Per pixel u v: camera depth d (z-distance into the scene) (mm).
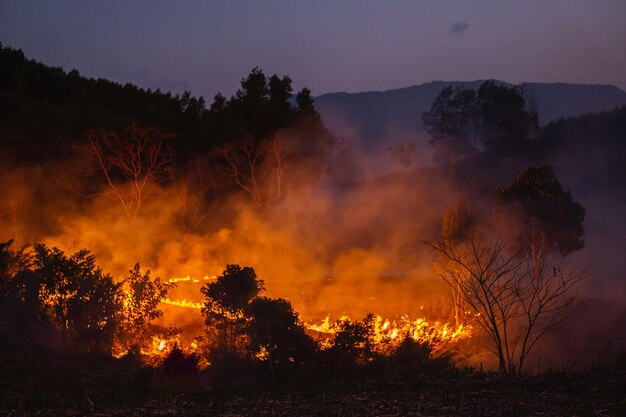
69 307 14406
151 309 15266
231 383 11438
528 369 15492
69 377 11484
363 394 8375
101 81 51438
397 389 8602
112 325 14539
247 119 47156
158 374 11820
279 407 8086
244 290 13008
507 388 8180
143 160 40125
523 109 70812
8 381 10758
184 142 43875
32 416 8109
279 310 12578
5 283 14695
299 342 12570
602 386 7961
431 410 7406
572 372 9023
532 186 24078
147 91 52125
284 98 50938
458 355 16906
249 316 12750
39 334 14414
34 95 46281
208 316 13266
